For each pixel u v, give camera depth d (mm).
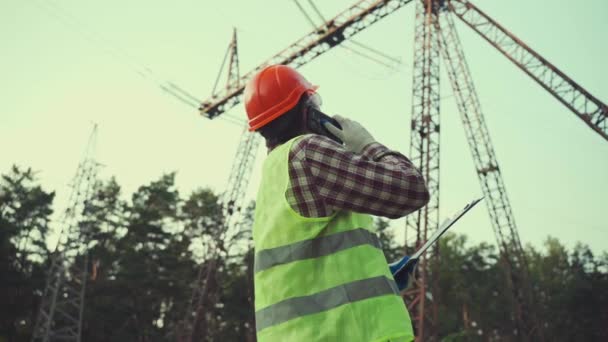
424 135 25062
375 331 1281
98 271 46625
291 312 1371
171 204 53719
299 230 1439
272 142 1779
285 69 1821
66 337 31906
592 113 25141
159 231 48625
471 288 62094
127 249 46562
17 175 49188
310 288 1388
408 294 23172
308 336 1316
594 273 57688
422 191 1387
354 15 28938
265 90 1787
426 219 23719
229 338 47625
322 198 1413
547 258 66875
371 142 1532
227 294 49156
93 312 41188
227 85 34875
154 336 43781
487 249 66375
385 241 58531
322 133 1651
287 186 1448
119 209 51719
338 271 1377
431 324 22406
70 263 35875
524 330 30234
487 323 60188
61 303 32844
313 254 1414
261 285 1480
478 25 29266
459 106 31391
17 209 47250
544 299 61094
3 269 39781
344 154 1408
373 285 1353
